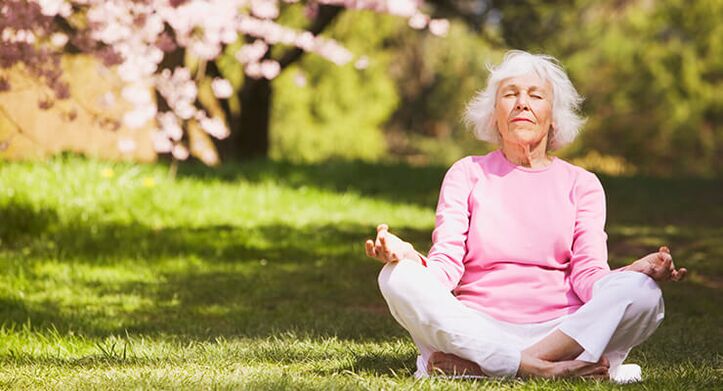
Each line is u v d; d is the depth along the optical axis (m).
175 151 13.77
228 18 13.77
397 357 5.17
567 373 4.17
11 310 7.16
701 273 9.76
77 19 12.32
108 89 16.14
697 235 12.84
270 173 16.39
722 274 9.74
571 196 4.53
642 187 19.36
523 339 4.30
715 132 37.34
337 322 6.81
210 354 5.32
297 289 8.64
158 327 6.65
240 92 20.70
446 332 4.17
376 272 9.57
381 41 34.62
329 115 35.12
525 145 4.52
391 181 17.61
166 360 5.13
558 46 28.28
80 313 7.09
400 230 12.61
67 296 7.96
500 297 4.38
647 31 37.72
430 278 4.20
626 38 37.53
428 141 43.25
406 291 4.18
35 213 10.73
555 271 4.43
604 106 37.06
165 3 12.20
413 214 14.15
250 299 8.14
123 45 11.41
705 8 37.34
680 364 5.02
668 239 12.43
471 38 40.44
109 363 5.07
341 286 8.84
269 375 4.46
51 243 10.05
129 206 11.94
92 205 11.68
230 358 5.18
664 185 20.03
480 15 22.41
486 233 4.45
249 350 5.40
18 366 5.01
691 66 37.09
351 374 4.61
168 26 13.88
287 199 14.04
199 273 9.28
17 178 11.79
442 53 41.78
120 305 7.69
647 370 4.82
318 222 12.80
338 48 18.44
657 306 4.15
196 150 17.77
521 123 4.50
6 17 8.70
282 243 11.02
